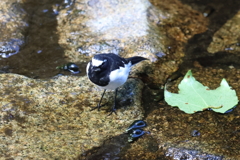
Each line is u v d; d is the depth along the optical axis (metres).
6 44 7.75
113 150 5.16
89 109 6.04
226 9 9.41
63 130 5.50
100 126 5.65
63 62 7.43
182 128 5.56
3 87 6.34
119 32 8.11
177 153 5.03
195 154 4.96
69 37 8.14
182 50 7.89
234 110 5.96
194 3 9.56
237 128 5.50
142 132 5.52
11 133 5.33
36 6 9.06
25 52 7.73
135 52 7.57
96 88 6.52
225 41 8.26
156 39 7.93
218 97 6.03
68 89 6.45
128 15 8.57
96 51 7.73
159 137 5.38
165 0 9.54
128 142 5.33
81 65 7.35
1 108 5.80
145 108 6.17
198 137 5.31
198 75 7.09
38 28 8.44
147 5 8.88
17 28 8.23
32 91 6.30
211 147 5.06
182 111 6.00
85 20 8.55
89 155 5.04
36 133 5.38
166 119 5.82
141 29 8.14
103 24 8.38
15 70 7.18
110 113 5.96
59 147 5.12
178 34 8.35
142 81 6.91
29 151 4.99
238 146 5.07
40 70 7.18
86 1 8.99
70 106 6.05
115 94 6.19
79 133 5.46
